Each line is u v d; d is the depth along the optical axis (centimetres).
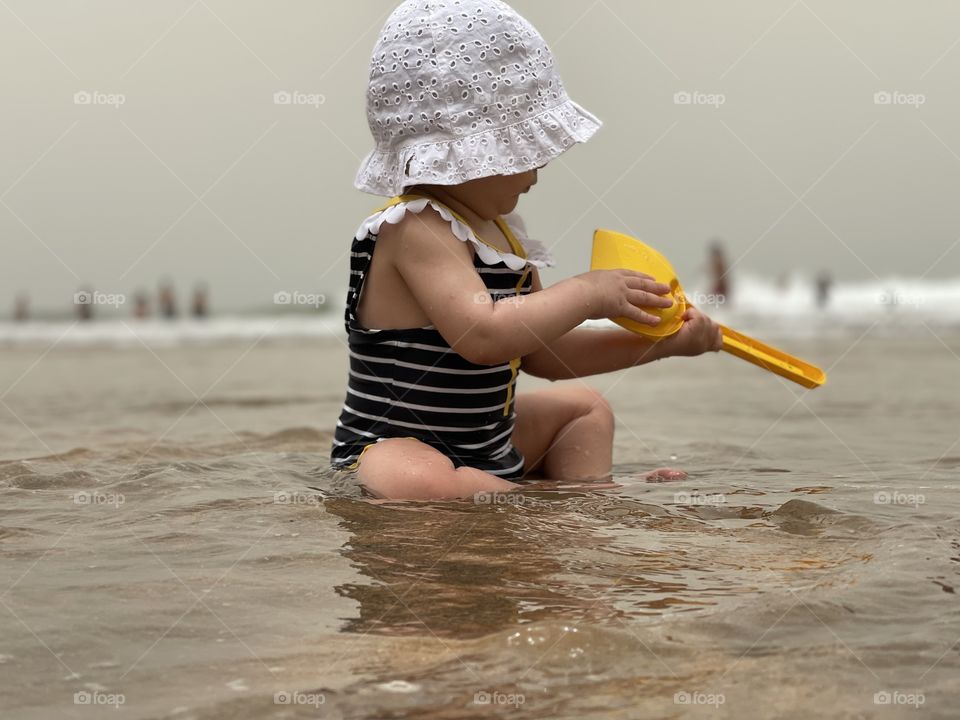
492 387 201
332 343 1280
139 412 376
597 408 221
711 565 122
